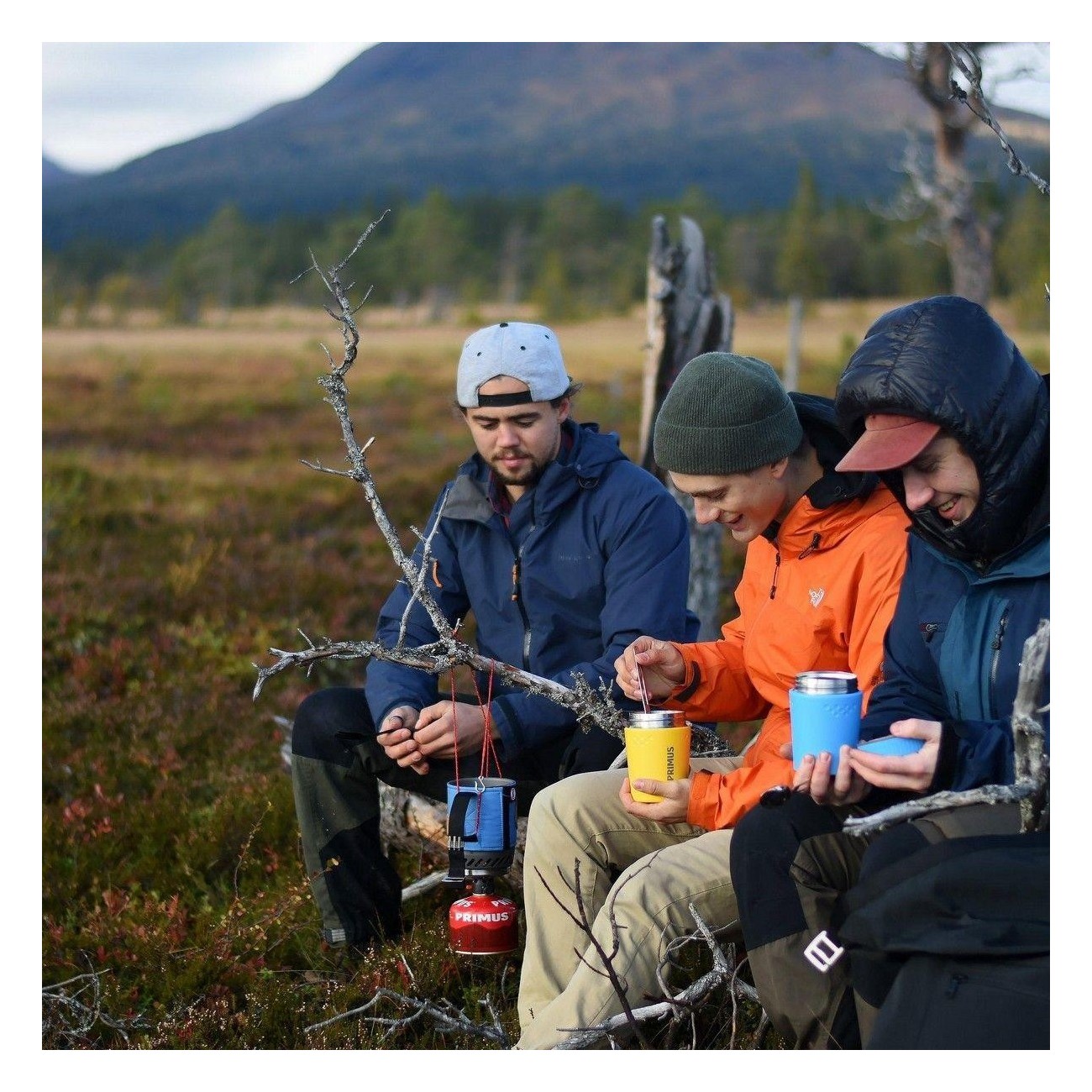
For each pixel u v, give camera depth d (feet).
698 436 9.21
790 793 8.07
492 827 10.19
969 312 7.96
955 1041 6.71
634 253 416.05
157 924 12.07
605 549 11.48
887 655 8.73
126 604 24.98
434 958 10.94
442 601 12.17
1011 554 8.07
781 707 9.71
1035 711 7.20
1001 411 7.69
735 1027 8.66
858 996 7.41
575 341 220.64
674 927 8.71
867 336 8.23
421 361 147.64
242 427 66.44
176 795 15.71
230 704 19.63
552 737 11.01
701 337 17.46
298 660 9.62
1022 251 150.61
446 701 11.30
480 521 11.73
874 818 7.23
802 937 7.69
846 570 9.11
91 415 68.80
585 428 11.99
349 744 11.19
